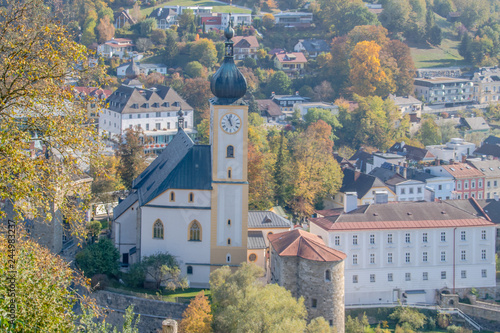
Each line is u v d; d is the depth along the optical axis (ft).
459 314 500.33
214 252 477.36
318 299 433.48
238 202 475.31
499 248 618.85
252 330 347.36
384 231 513.04
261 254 491.31
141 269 459.32
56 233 462.60
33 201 185.26
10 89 182.80
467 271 524.93
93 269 449.48
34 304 169.37
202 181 476.13
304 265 435.94
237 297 378.12
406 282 517.14
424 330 486.38
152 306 431.02
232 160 472.85
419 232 517.55
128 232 505.25
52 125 184.85
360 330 468.34
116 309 435.53
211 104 481.87
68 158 190.08
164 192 474.90
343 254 441.27
